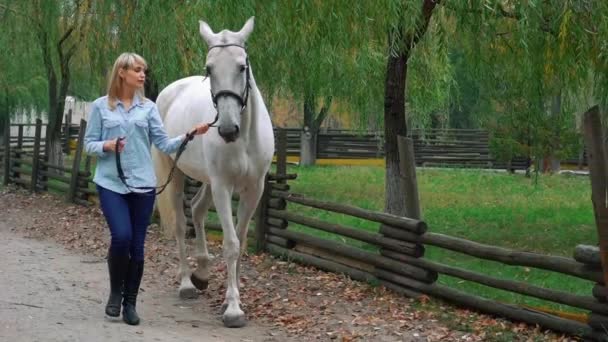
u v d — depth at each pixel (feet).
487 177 76.59
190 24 34.22
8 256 29.78
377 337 19.84
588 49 29.19
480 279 21.85
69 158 88.63
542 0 29.09
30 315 19.69
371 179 71.61
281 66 38.04
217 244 34.12
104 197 19.21
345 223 40.98
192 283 24.39
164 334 18.84
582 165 89.86
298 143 97.81
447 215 46.29
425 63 40.70
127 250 19.15
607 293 18.17
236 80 19.26
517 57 33.50
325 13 29.84
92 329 18.60
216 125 20.24
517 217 45.39
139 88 19.71
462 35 32.50
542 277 27.66
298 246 30.19
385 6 28.17
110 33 46.39
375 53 38.45
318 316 21.90
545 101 37.73
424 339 19.70
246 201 22.25
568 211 48.21
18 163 59.67
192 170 22.86
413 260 24.04
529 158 74.38
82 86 71.26
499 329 20.40
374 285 25.53
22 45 54.44
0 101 74.02
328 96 45.42
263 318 21.75
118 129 19.21
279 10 30.53
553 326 19.72
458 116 95.91
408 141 24.47
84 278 26.20
